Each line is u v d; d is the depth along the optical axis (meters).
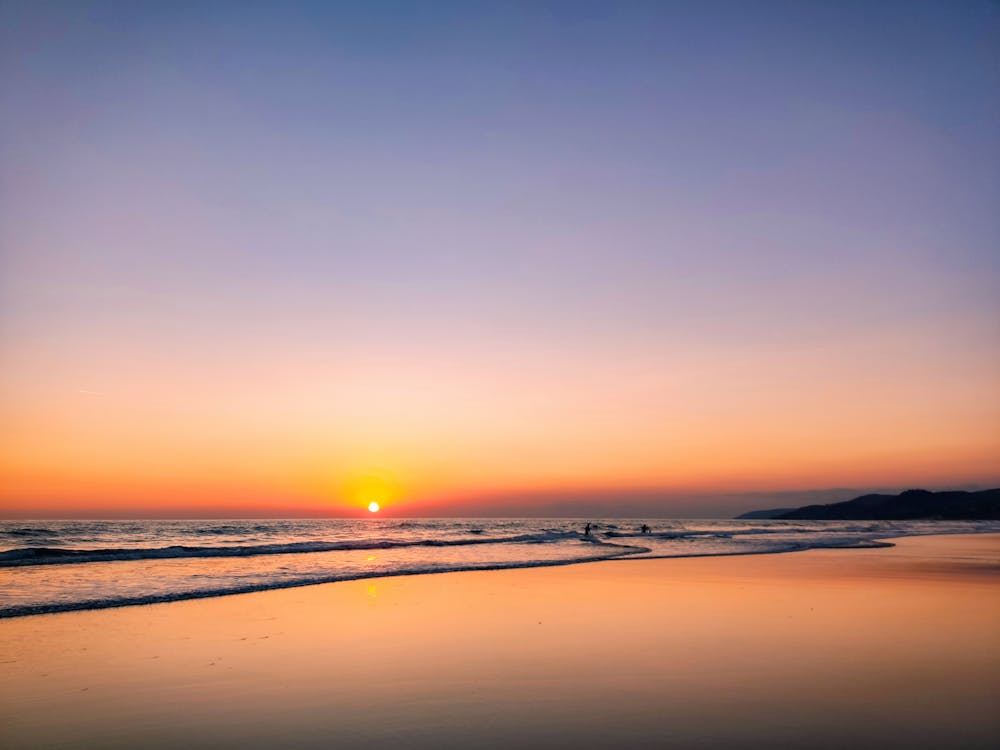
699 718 6.69
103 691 7.67
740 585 17.80
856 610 13.30
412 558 27.75
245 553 30.20
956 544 40.69
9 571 20.42
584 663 8.89
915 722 6.57
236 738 6.22
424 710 6.97
